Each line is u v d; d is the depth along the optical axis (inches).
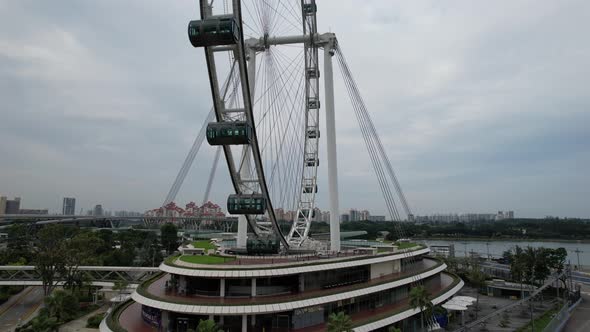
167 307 1878.7
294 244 3376.0
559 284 4463.6
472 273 4111.7
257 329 1956.2
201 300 1935.3
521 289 3804.1
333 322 1742.1
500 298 3922.2
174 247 6117.1
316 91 3668.8
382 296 2554.1
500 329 2797.7
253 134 2237.9
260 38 3277.6
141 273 4153.5
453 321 2987.2
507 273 4726.9
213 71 2126.0
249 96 2182.6
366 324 2108.8
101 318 2792.8
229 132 2107.5
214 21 1921.8
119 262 4608.8
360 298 2386.8
